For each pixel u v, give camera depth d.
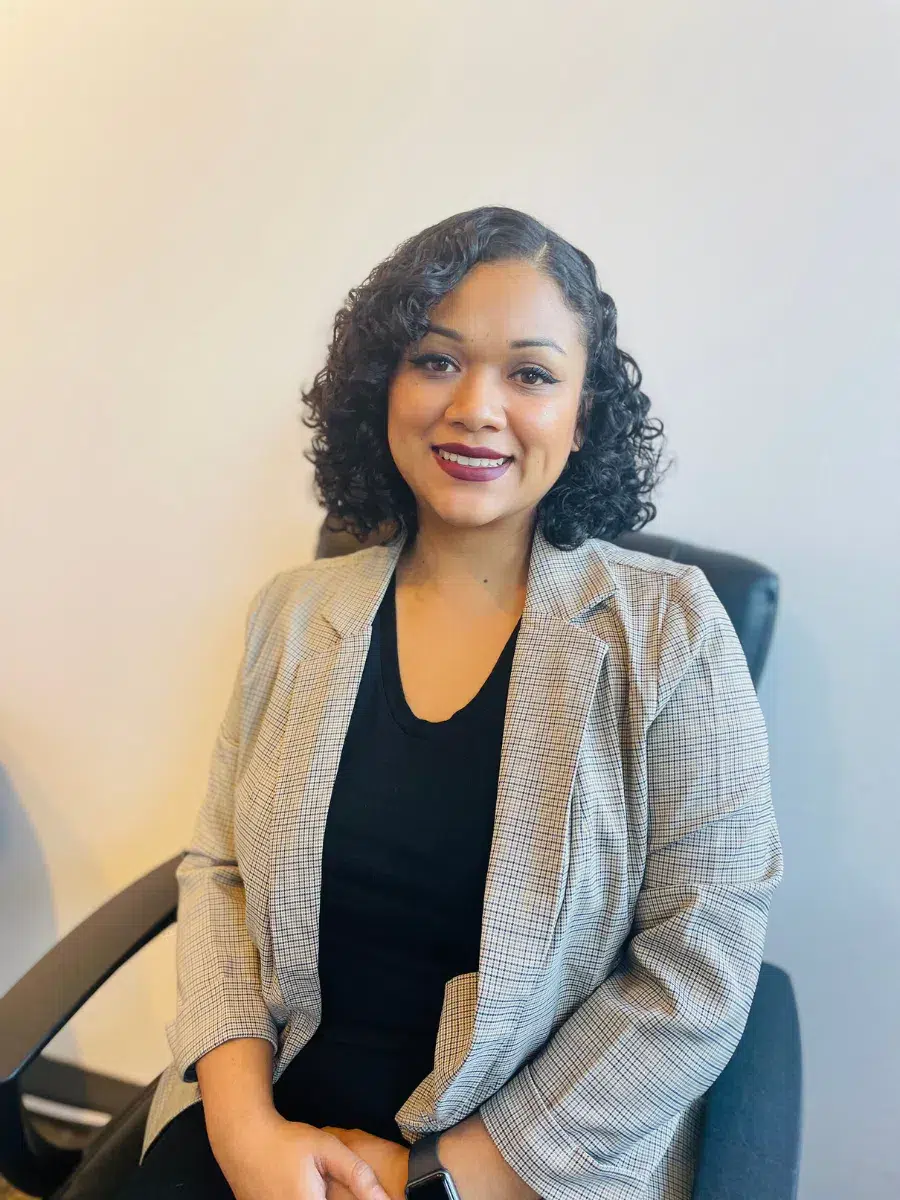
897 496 0.87
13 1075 0.73
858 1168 1.05
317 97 0.94
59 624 1.19
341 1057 0.73
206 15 0.95
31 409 1.12
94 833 1.25
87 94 1.01
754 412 0.90
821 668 0.93
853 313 0.85
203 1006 0.75
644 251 0.89
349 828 0.72
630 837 0.68
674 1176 0.68
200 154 0.99
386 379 0.72
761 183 0.85
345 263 0.98
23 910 1.32
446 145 0.92
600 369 0.74
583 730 0.66
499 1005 0.63
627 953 0.70
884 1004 1.00
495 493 0.68
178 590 1.13
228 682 1.14
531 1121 0.62
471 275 0.65
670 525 0.95
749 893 0.65
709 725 0.66
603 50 0.86
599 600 0.70
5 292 1.09
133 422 1.09
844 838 0.97
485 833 0.69
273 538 1.07
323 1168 0.64
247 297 1.01
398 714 0.74
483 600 0.76
